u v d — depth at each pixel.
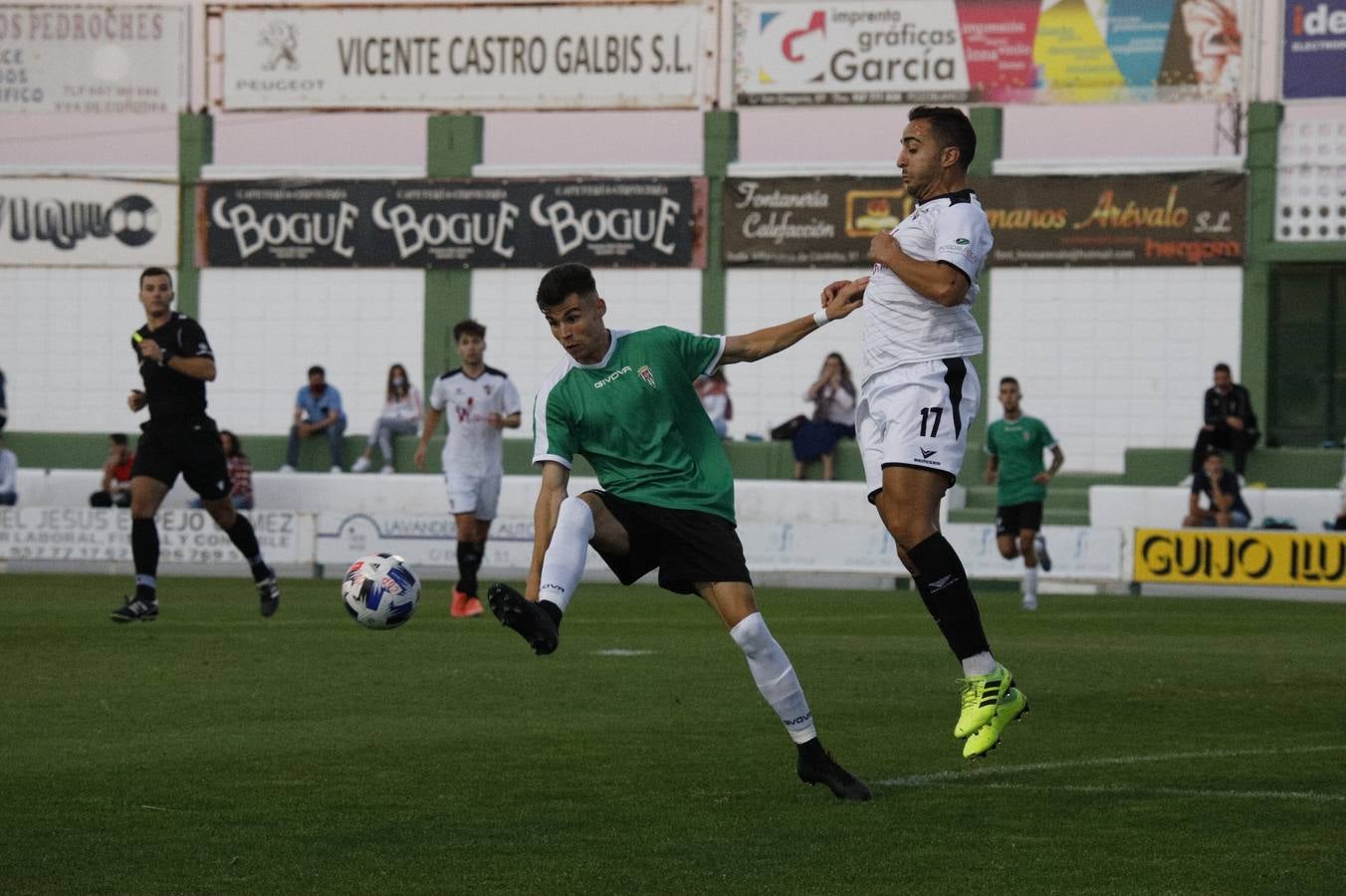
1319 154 54.69
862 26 56.47
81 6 60.31
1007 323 56.97
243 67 59.91
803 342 58.12
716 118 57.72
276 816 12.76
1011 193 56.62
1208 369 55.81
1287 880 10.88
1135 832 12.33
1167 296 56.00
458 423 32.44
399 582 17.19
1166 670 23.38
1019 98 55.69
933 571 14.01
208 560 48.78
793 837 12.11
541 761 15.26
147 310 27.34
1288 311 55.88
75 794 13.56
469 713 18.41
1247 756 15.77
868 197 57.41
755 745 16.23
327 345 60.41
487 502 32.75
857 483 51.47
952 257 13.87
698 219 58.25
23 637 26.42
